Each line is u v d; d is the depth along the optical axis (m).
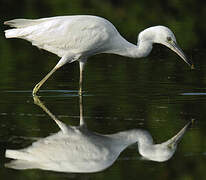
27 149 9.67
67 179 8.50
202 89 14.05
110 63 17.61
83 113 11.91
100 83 14.79
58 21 13.54
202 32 22.36
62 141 10.11
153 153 9.60
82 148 9.78
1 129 10.77
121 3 26.31
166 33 13.49
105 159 9.33
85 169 8.91
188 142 10.14
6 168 8.95
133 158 9.39
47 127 10.93
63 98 13.30
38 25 13.61
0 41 21.06
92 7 25.98
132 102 12.84
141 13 25.05
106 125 11.06
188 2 26.16
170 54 19.25
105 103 12.77
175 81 14.99
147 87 14.32
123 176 8.62
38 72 16.11
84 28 13.41
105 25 13.52
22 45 20.59
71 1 26.67
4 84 14.54
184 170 8.90
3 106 12.48
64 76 15.77
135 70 16.52
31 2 27.20
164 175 8.68
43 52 19.39
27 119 11.46
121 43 13.73
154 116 11.65
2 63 17.41
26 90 13.95
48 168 8.97
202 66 17.03
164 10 25.48
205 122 11.22
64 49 13.65
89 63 17.64
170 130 10.74
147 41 13.73
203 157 9.38
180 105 12.52
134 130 10.74
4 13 24.92
